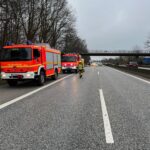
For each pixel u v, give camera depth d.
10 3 32.22
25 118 7.40
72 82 19.31
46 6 50.88
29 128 6.35
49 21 53.44
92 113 8.03
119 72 36.69
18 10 37.19
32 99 10.95
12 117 7.54
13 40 37.00
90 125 6.61
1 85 17.75
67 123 6.81
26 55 15.71
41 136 5.71
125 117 7.48
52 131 6.09
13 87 16.31
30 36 44.66
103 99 10.80
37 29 46.97
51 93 12.89
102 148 4.96
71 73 34.53
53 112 8.20
